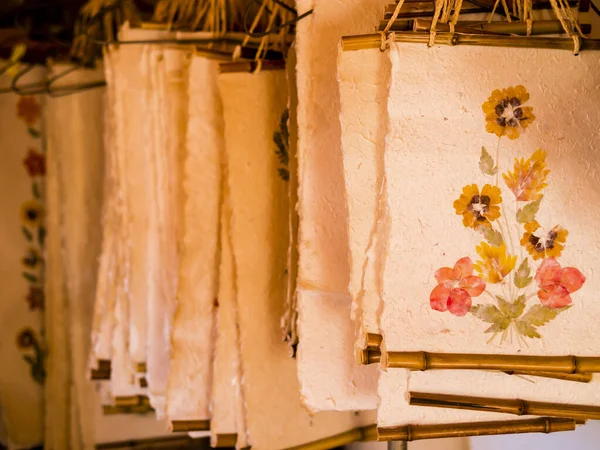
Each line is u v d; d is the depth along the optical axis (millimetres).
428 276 629
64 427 1557
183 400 966
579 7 725
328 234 762
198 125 966
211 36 1033
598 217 644
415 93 624
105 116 1326
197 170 970
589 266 642
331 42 741
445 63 626
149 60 1081
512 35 633
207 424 966
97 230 1461
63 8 1559
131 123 1119
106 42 1057
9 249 1660
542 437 849
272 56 941
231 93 899
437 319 629
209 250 975
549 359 634
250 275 908
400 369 648
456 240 631
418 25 629
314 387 771
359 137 647
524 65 636
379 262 639
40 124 1656
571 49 640
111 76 1147
